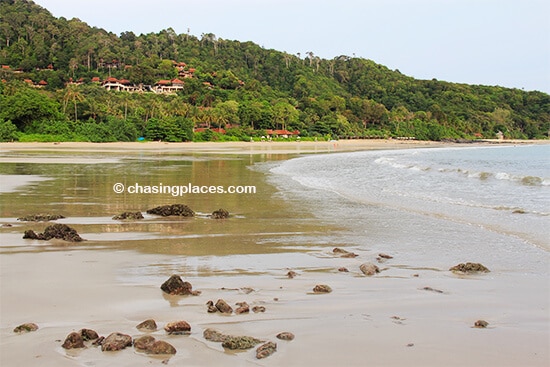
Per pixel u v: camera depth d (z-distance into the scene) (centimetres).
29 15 19000
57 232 1180
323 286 786
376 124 17900
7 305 691
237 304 698
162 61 17412
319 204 1875
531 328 623
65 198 1955
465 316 669
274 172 3494
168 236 1241
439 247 1138
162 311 672
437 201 1948
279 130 14038
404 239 1230
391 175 3250
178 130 10762
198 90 15162
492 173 3281
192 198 2041
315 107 16275
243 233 1295
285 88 19862
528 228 1363
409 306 710
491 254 1065
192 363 505
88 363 504
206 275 875
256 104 14200
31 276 845
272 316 657
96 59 17038
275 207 1795
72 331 593
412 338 582
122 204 1817
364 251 1096
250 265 955
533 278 874
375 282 841
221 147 9556
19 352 530
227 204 1872
